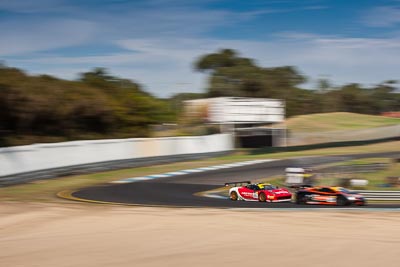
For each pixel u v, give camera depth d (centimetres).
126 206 1925
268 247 966
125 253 936
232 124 5053
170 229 1216
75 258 903
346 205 1962
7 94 3850
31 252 970
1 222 1430
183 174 3350
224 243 1018
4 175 2698
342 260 850
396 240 1031
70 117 4309
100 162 3516
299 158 4162
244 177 3152
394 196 2189
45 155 3061
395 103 11156
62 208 1792
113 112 4600
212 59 8488
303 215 1543
